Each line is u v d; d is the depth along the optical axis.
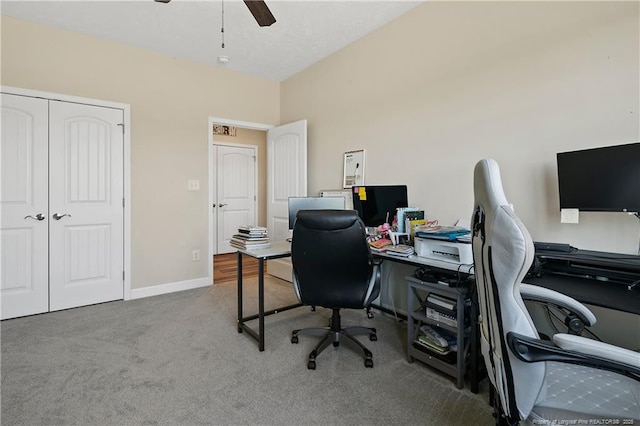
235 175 6.07
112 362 2.01
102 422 1.48
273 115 4.35
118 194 3.23
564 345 0.82
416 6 2.62
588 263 1.51
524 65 2.00
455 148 2.38
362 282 1.93
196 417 1.52
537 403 0.91
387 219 2.55
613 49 1.67
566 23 1.83
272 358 2.08
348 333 2.31
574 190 1.67
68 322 2.66
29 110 2.79
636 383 0.97
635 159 1.46
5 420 1.48
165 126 3.50
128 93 3.27
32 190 2.82
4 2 2.52
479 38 2.22
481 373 1.80
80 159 3.03
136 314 2.86
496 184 0.94
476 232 1.08
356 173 3.20
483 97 2.21
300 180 3.80
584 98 1.76
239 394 1.70
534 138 1.96
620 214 1.64
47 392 1.69
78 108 3.01
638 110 1.60
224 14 2.71
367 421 1.50
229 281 4.03
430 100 2.54
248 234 2.37
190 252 3.69
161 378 1.84
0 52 2.67
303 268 1.95
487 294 0.98
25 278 2.80
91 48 3.06
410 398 1.67
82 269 3.06
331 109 3.53
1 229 2.71
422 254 2.06
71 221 3.00
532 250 0.84
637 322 1.64
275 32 3.02
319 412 1.56
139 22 2.84
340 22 2.86
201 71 3.73
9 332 2.45
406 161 2.74
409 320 2.04
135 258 3.34
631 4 1.61
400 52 2.77
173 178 3.56
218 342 2.30
